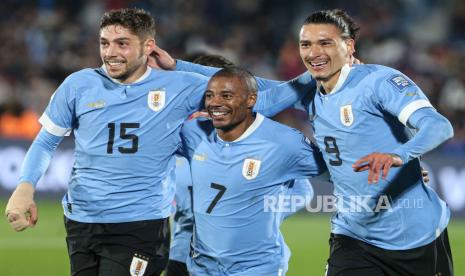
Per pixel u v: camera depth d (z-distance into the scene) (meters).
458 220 27.98
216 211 10.93
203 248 11.12
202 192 11.03
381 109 10.41
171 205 11.16
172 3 39.97
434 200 10.84
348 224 10.86
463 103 35.03
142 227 10.70
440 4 43.69
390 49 38.53
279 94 11.45
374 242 10.70
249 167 10.83
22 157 28.33
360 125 10.44
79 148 10.80
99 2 38.97
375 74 10.46
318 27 10.49
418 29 42.25
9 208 10.27
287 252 11.46
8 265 19.39
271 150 10.84
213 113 10.69
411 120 9.95
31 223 10.41
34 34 36.50
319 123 10.81
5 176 28.17
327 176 11.38
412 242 10.65
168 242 11.12
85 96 10.73
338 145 10.65
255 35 40.06
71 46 36.59
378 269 10.81
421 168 10.76
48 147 10.92
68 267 19.30
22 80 34.16
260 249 11.02
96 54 36.12
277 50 39.97
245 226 10.93
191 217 11.95
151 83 10.83
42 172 10.80
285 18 41.19
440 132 9.59
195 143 11.10
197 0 40.47
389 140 10.49
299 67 36.22
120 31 10.52
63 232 23.59
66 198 11.08
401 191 10.56
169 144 10.88
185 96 10.93
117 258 10.65
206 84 11.10
